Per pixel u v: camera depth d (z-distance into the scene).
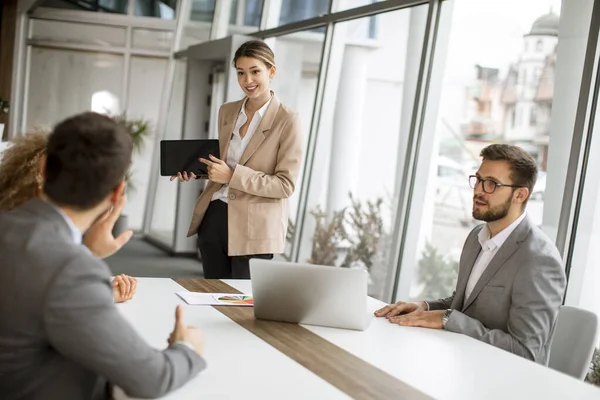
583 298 3.46
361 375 1.73
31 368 1.40
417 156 4.67
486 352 2.03
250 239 3.38
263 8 7.17
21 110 10.66
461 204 4.33
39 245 1.37
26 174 1.87
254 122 3.45
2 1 10.53
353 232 5.36
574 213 3.49
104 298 1.37
